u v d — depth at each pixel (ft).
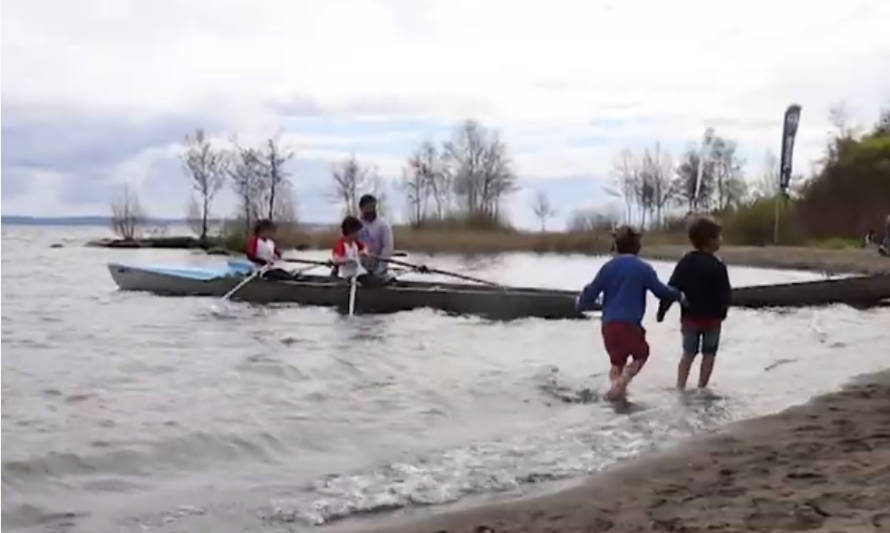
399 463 20.52
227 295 54.70
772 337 43.83
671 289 29.01
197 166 245.86
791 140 137.49
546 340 41.65
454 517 16.40
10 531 15.92
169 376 30.89
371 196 54.49
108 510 17.16
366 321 48.03
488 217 238.27
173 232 284.61
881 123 200.34
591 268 127.75
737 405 26.55
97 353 36.63
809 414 24.34
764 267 131.23
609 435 22.98
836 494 16.15
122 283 63.46
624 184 269.03
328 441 22.59
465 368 33.17
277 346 38.42
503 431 23.75
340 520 16.52
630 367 28.96
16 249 228.84
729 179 240.12
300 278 55.42
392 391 28.71
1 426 23.03
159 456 20.84
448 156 259.60
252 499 17.85
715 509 15.85
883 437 21.13
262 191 230.68
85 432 22.61
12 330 45.11
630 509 16.33
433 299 51.44
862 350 39.24
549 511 16.52
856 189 181.78
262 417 24.73
